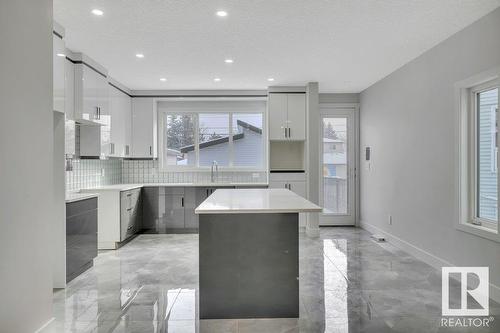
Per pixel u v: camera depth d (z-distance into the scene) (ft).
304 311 9.89
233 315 9.46
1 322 7.12
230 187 21.20
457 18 11.23
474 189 12.17
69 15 11.06
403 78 16.53
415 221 15.52
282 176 21.18
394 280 12.46
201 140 23.53
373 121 20.49
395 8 10.55
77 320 9.34
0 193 7.10
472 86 11.92
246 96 22.07
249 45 13.76
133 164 23.07
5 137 7.27
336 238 19.47
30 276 8.07
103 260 15.33
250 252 9.52
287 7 10.50
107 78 17.44
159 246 17.89
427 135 14.44
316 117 20.24
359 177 23.06
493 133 11.53
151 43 13.52
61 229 11.95
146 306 10.28
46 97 8.82
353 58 15.46
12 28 7.50
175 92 21.85
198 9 10.62
